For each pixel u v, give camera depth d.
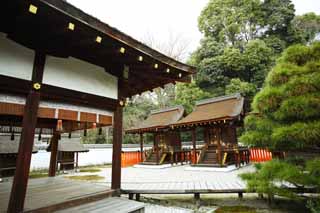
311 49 3.83
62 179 5.17
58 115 2.92
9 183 4.76
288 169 3.36
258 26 20.27
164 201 5.04
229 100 12.54
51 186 4.19
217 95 17.55
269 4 20.48
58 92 2.86
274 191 3.62
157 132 14.19
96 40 2.50
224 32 20.17
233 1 20.61
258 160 13.08
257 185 3.74
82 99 3.18
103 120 3.58
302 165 3.61
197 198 4.88
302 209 4.09
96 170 11.49
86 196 3.24
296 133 3.13
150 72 3.90
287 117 3.55
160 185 5.72
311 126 3.06
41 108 2.76
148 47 3.07
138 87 4.85
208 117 11.05
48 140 11.86
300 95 3.39
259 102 3.94
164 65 3.46
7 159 8.12
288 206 4.32
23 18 2.19
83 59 3.28
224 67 17.89
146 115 22.59
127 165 14.05
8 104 2.40
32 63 2.62
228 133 11.45
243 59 17.09
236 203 4.70
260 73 17.00
